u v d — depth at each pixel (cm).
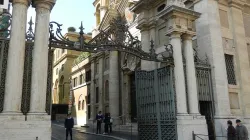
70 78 4022
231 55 1459
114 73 2330
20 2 841
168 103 1135
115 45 1052
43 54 846
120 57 2358
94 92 2772
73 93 3641
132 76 2161
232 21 1507
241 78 1437
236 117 1353
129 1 2188
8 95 783
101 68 2617
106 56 2577
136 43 1197
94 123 2616
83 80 3294
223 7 1506
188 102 1150
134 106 2072
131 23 2133
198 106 1212
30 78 865
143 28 1661
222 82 1334
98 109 2625
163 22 1548
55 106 3962
